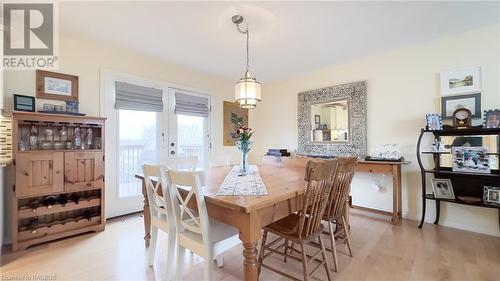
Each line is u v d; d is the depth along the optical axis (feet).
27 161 7.07
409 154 9.94
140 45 9.61
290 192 4.77
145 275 5.77
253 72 13.26
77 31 8.41
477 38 8.39
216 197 4.39
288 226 5.47
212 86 13.97
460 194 8.78
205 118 13.61
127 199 10.34
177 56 10.81
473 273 5.77
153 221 6.18
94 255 6.72
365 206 11.30
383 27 8.16
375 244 7.45
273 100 15.14
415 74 9.76
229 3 6.68
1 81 6.73
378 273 5.83
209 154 13.70
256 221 4.13
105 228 8.75
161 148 11.48
